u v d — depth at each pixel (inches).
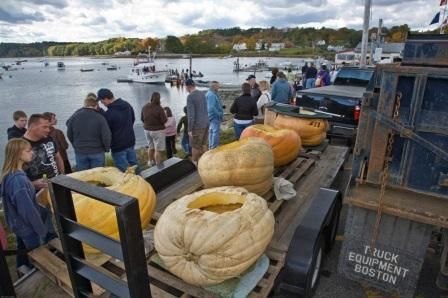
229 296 90.7
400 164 107.0
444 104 95.0
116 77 2797.7
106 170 137.3
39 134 163.2
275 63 3786.9
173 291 100.3
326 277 126.7
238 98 307.4
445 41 101.6
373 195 108.6
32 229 131.0
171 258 92.8
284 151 176.6
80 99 1374.3
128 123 247.8
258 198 108.8
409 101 100.3
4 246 130.3
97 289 97.1
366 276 111.8
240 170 132.1
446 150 98.0
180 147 392.8
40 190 150.8
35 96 1496.1
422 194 107.7
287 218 131.4
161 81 2206.0
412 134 100.8
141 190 123.1
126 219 64.2
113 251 71.4
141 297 70.7
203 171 138.3
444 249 110.7
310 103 308.2
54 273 105.4
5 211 131.2
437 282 115.0
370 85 108.7
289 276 104.0
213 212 101.0
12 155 127.6
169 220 95.2
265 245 98.2
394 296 116.3
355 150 113.7
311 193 154.1
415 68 95.7
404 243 103.3
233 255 88.8
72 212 83.1
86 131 213.6
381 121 104.5
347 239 111.3
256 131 185.3
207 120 288.4
